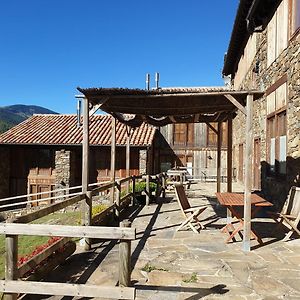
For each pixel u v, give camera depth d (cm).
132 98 615
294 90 752
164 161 2238
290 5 791
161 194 1264
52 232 334
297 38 731
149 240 616
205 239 622
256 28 1091
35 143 1695
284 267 470
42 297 377
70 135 1761
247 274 444
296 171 736
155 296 376
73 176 1698
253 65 1234
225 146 2180
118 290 320
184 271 455
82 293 324
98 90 580
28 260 380
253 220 791
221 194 719
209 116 980
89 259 507
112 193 837
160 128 2241
